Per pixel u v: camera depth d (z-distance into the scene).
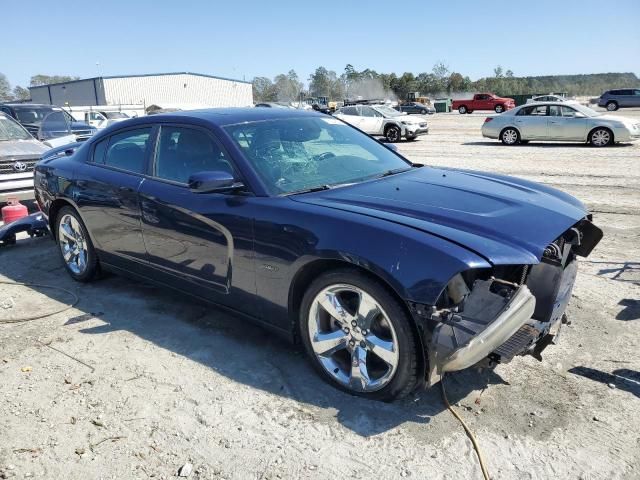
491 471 2.47
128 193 4.16
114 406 3.07
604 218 6.97
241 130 3.78
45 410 3.05
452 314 2.61
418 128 20.66
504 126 17.47
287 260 3.11
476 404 2.95
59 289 4.92
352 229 2.85
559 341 3.61
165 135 4.09
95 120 22.69
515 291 2.68
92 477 2.54
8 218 6.77
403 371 2.77
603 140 15.98
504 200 3.27
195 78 67.62
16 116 13.50
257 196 3.36
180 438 2.79
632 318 3.92
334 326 3.13
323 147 4.03
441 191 3.41
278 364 3.46
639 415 2.81
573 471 2.45
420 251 2.62
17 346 3.82
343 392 3.11
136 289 4.85
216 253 3.54
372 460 2.57
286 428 2.83
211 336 3.89
